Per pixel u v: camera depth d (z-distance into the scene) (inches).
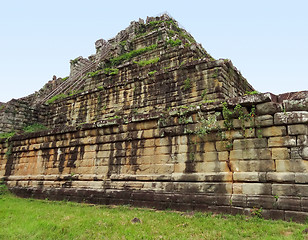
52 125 1224.8
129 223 413.7
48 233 381.4
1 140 998.4
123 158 649.0
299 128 435.5
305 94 448.1
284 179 426.0
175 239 332.8
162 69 903.1
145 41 1321.4
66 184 737.6
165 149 584.1
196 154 537.6
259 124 470.9
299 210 399.5
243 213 442.9
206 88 775.1
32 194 802.8
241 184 465.7
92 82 1147.3
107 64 1293.1
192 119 553.3
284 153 441.4
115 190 624.7
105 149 692.1
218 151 512.4
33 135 890.7
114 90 1016.9
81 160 735.7
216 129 516.7
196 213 469.4
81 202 672.4
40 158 854.5
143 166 607.5
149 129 619.8
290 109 449.1
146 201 563.8
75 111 1143.0
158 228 384.8
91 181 687.7
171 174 557.6
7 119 1172.5
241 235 343.0
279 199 420.2
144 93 920.3
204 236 339.6
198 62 804.0
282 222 390.3
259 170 457.7
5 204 673.0
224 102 513.7
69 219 458.6
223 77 776.3
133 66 1034.7
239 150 486.9
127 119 658.2
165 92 863.1
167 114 593.6
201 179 511.8
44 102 1317.7
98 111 1048.2
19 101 1225.4
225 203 466.3
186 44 943.0
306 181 407.8
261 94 469.1
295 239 313.0
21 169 902.4
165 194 544.1
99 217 464.8
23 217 495.5
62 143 796.6
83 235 362.9
